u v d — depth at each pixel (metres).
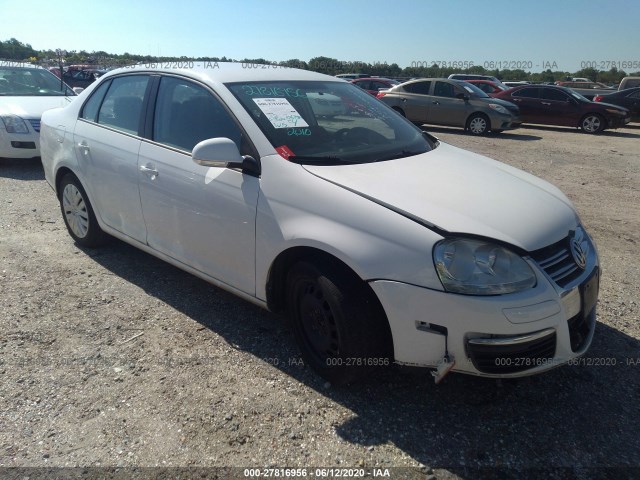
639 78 21.36
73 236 4.78
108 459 2.39
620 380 3.01
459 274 2.38
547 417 2.70
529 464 2.40
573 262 2.69
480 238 2.42
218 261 3.29
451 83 15.30
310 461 2.40
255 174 3.00
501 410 2.74
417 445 2.50
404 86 15.98
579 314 2.65
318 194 2.74
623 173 9.01
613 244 5.24
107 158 3.98
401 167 3.06
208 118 3.34
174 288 4.03
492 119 14.51
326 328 2.79
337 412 2.70
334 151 3.14
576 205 6.76
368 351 2.67
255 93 3.38
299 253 2.86
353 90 4.05
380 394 2.85
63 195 4.72
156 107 3.71
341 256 2.58
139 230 3.89
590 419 2.69
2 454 2.40
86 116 4.36
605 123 15.61
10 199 6.23
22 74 8.91
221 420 2.63
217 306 3.76
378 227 2.53
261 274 3.02
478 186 2.91
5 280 4.08
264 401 2.77
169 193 3.47
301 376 2.98
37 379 2.92
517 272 2.41
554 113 16.30
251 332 3.43
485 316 2.35
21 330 3.39
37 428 2.56
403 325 2.49
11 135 7.48
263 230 2.92
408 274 2.44
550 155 10.94
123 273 4.27
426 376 3.00
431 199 2.65
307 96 3.59
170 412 2.68
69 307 3.70
